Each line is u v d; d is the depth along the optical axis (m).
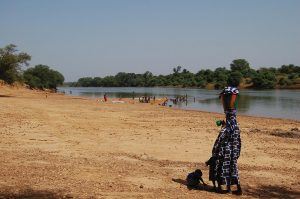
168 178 8.77
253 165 10.61
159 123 22.09
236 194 7.65
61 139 14.34
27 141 13.52
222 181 7.68
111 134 16.36
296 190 8.20
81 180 8.18
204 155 11.95
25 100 47.88
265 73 158.00
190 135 16.61
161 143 14.12
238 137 7.75
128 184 8.04
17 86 91.06
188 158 11.42
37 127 17.94
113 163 10.15
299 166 10.69
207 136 16.38
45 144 13.04
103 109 34.44
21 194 7.01
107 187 7.73
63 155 11.05
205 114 32.22
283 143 14.95
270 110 47.88
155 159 11.11
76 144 13.31
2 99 47.25
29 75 119.06
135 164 10.19
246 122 25.73
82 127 18.72
